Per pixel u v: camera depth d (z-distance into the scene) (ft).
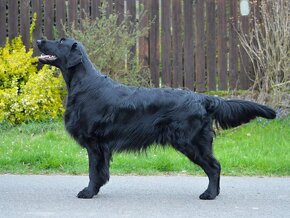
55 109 47.96
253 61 48.47
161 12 49.73
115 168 37.17
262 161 37.47
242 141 42.55
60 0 49.88
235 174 36.11
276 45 47.37
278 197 30.25
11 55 48.73
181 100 29.58
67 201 29.01
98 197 29.99
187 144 29.40
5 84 48.19
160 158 37.96
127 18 49.78
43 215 26.37
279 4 47.52
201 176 35.76
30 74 48.85
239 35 49.11
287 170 36.83
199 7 49.65
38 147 40.63
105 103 29.66
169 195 30.60
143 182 33.81
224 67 49.93
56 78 48.24
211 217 26.25
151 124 29.60
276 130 44.78
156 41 50.03
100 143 29.89
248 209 27.71
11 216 26.20
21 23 50.03
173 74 50.08
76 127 29.94
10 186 32.32
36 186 32.35
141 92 29.96
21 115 47.29
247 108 30.12
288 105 47.50
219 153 39.37
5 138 43.42
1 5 50.03
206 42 49.98
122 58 47.80
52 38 50.11
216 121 30.55
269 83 47.75
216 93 49.70
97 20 48.14
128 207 27.91
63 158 37.93
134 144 29.91
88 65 30.37
